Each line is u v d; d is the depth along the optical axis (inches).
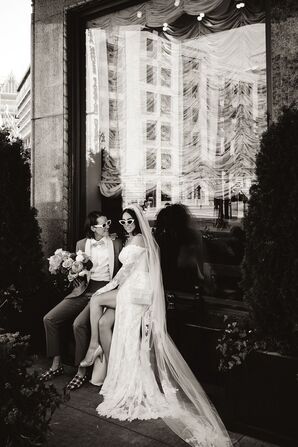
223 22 192.4
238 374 133.0
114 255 193.0
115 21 221.9
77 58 228.5
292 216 122.1
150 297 161.3
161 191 215.0
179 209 208.2
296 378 122.1
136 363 155.5
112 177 228.8
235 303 184.7
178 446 126.1
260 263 127.8
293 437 123.3
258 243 129.4
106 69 227.3
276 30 155.5
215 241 197.2
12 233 201.2
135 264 167.0
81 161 229.6
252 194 132.6
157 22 210.5
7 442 87.4
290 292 122.1
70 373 185.6
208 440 126.6
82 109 229.9
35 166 240.4
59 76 228.5
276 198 125.9
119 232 224.1
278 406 125.6
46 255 234.1
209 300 191.5
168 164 213.2
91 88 229.9
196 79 203.8
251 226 132.1
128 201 223.9
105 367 171.2
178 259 205.9
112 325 172.7
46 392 96.6
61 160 228.4
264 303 126.8
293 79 152.0
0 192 200.4
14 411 85.1
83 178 230.4
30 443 90.2
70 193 227.3
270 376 127.0
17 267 203.6
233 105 191.5
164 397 151.8
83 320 174.1
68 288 213.0
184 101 208.1
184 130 208.4
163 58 213.3
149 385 153.8
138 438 130.6
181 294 200.5
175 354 157.6
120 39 222.8
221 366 137.2
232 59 191.2
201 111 202.7
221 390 156.8
